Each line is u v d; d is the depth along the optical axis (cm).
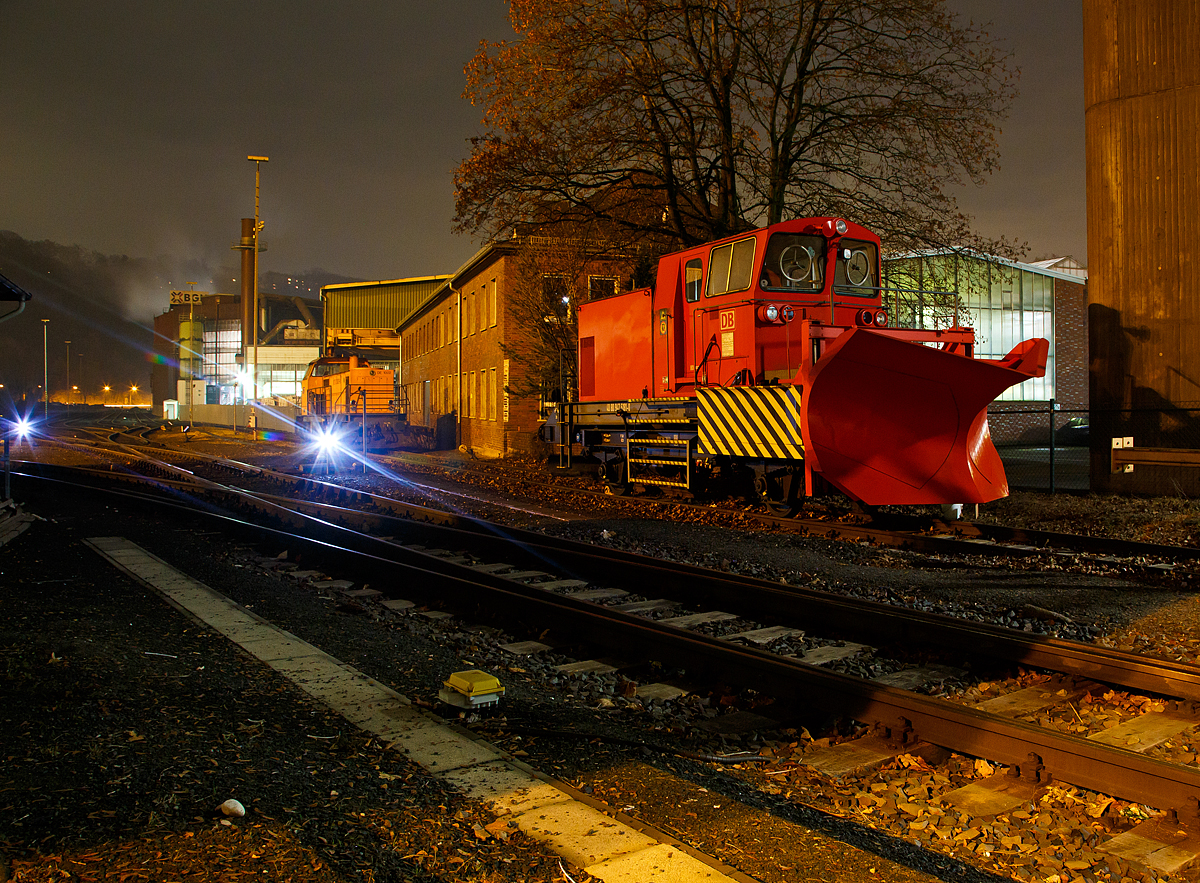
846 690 490
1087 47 1569
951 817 375
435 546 1132
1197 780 362
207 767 392
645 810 371
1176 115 1448
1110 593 783
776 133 1997
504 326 2800
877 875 318
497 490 1836
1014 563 916
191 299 8931
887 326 1246
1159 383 1483
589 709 526
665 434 1466
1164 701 504
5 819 333
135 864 304
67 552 1012
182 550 1062
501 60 1948
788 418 1092
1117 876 331
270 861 310
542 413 1950
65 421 8488
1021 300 3434
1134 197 1498
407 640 669
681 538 1109
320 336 8112
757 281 1195
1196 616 696
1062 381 3559
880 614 652
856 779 425
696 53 1942
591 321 1712
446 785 380
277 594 828
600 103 1941
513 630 727
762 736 484
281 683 525
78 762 391
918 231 1930
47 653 562
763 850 336
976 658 601
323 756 411
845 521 1235
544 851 320
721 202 2045
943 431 1020
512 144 1959
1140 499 1409
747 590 757
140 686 509
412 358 5084
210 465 2623
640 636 627
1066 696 525
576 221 2130
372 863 310
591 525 1252
